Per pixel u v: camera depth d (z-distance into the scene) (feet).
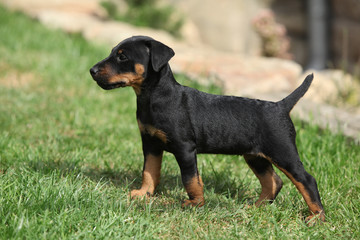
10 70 37.19
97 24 56.95
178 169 21.08
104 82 15.97
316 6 64.08
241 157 22.99
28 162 19.88
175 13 72.23
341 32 62.44
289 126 16.06
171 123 16.03
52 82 35.17
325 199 17.57
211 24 73.61
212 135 16.42
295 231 15.66
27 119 26.89
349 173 19.60
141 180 19.83
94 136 25.04
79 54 42.60
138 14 67.31
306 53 67.92
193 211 16.17
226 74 36.58
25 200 15.31
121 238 14.02
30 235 13.34
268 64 40.96
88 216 14.93
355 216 16.40
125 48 15.87
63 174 19.19
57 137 23.93
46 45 44.73
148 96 16.15
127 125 27.07
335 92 40.11
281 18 69.46
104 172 20.12
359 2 59.41
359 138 23.90
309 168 20.54
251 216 16.46
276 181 17.62
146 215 15.67
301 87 16.34
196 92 16.79
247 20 71.26
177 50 45.70
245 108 16.34
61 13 61.82
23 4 70.79
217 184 19.42
